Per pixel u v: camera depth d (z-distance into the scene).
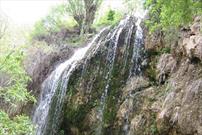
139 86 9.68
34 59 15.76
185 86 7.57
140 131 8.52
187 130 7.07
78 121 10.83
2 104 13.91
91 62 11.41
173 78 8.31
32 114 13.84
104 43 11.42
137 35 10.68
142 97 9.18
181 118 7.23
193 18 8.22
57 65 15.03
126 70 10.46
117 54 10.88
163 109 7.91
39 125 12.76
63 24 19.02
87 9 17.72
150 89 9.17
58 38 17.92
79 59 12.32
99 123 10.20
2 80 11.30
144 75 9.96
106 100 10.33
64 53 15.63
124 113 9.44
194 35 8.03
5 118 7.84
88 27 17.53
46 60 15.52
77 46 15.87
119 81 10.40
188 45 7.91
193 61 7.77
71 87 11.56
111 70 10.74
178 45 8.55
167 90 8.44
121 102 9.87
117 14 18.48
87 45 14.98
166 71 8.87
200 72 7.44
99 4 17.97
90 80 11.11
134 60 10.40
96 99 10.70
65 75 12.26
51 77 13.81
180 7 5.77
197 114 6.94
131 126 8.81
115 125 9.65
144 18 11.01
